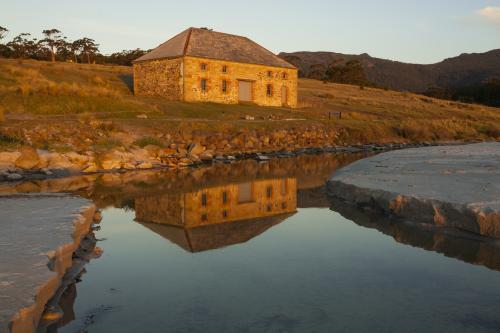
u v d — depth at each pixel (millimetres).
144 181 19422
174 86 41531
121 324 6234
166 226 11914
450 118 54750
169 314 6535
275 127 33500
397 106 62375
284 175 21484
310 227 11742
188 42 42250
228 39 46531
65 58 97188
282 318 6391
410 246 9906
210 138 29062
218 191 17219
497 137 47219
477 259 8961
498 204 10438
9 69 37438
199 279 7941
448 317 6406
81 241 9750
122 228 11711
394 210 12219
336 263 8773
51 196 12852
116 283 7746
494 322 6266
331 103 58219
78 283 7754
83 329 6082
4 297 5777
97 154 22750
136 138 26078
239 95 44594
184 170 23031
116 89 45531
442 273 8195
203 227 11812
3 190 16547
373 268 8461
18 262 7039
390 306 6785
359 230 11367
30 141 22062
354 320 6316
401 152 24031
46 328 6055
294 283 7723
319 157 29516
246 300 7012
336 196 15805
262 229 11586
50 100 29922
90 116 28016
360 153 32375
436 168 16609
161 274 8195
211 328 6098
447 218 10883
